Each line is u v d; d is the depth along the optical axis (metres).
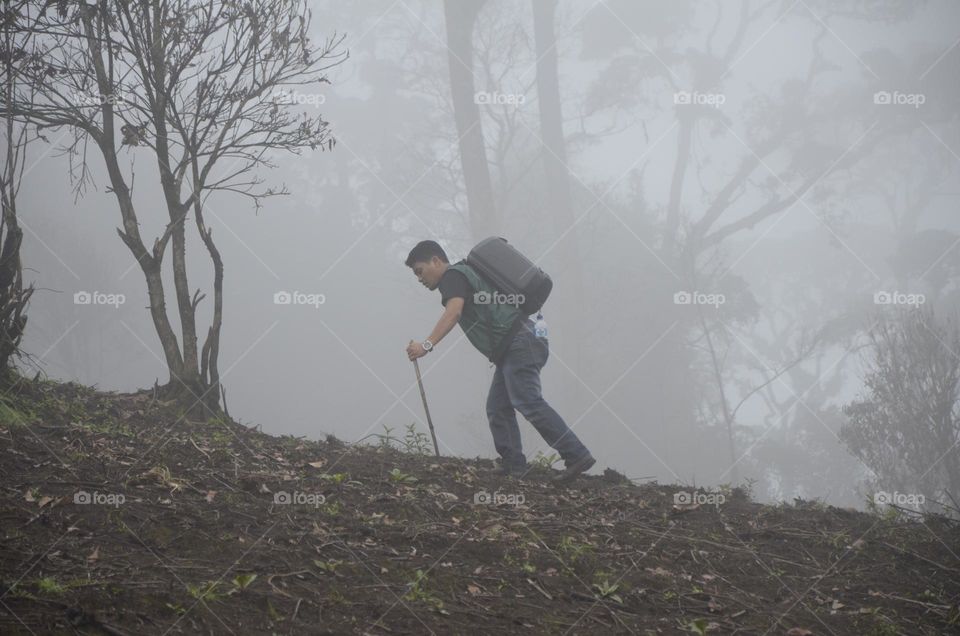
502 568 3.79
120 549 3.29
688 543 4.53
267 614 2.99
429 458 5.82
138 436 5.02
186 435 5.36
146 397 6.24
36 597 2.77
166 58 6.32
